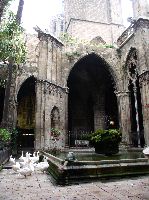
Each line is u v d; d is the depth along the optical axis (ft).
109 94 119.03
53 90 78.18
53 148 69.92
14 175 33.24
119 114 87.15
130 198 19.12
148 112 67.51
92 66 111.34
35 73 92.43
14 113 84.48
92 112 120.37
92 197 19.85
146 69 70.08
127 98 86.79
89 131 118.62
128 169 29.30
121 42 92.38
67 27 133.08
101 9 132.67
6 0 22.67
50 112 75.36
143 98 70.18
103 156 40.27
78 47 89.35
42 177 31.24
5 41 38.19
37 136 70.33
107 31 128.67
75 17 126.82
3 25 37.47
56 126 78.23
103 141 39.40
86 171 27.27
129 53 84.69
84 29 125.80
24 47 45.03
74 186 24.98
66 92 84.23
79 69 113.29
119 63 91.40
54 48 82.12
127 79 87.61
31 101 107.45
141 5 80.23
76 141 98.12
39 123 71.61
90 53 89.97
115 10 132.05
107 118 115.96
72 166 26.96
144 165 30.14
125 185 24.64
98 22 128.88
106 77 114.93
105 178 27.68
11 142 68.69
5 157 49.14
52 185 25.75
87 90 120.88
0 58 40.09
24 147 98.53
